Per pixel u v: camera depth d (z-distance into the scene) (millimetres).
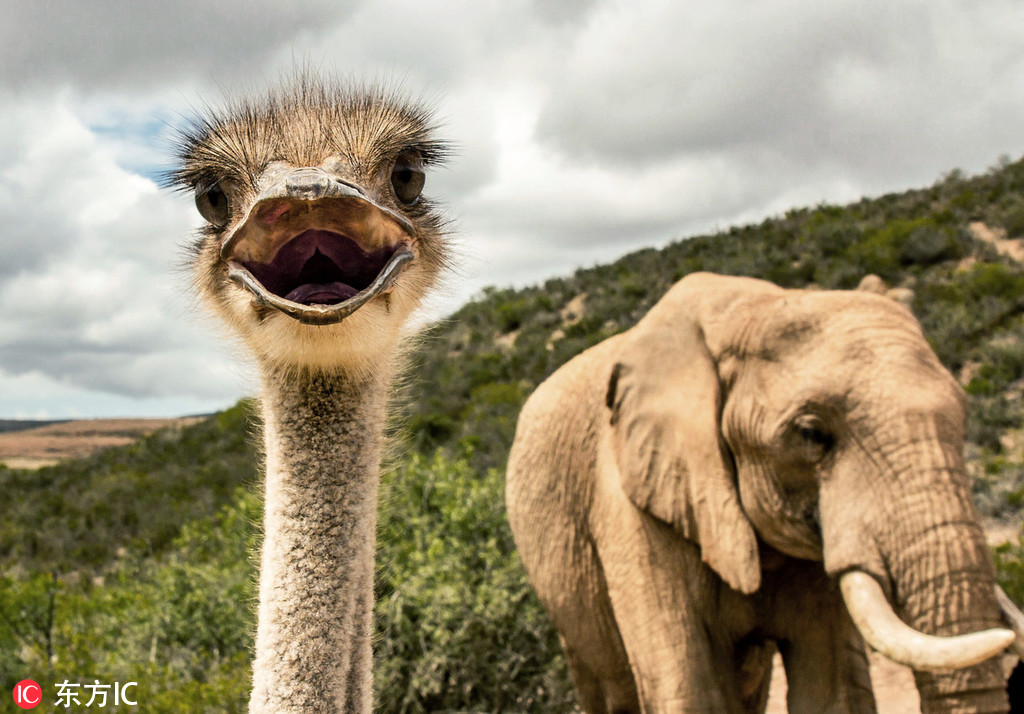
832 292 3629
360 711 2291
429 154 3049
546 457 4590
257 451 2955
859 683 3691
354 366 2371
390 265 2076
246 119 2635
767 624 3846
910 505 3102
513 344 25547
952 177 27578
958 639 2807
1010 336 16062
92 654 6543
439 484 6969
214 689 5426
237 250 2102
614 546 4062
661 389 3855
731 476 3674
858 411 3248
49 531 17391
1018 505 11094
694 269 24469
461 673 5777
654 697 3811
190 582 7246
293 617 2262
